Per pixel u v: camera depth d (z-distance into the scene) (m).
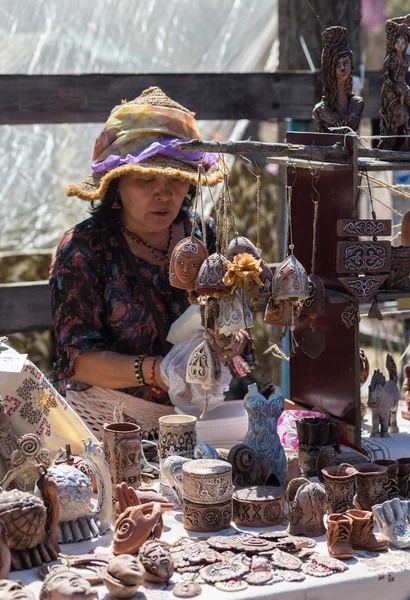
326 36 3.55
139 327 4.00
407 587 2.51
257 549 2.56
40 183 7.86
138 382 3.79
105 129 3.95
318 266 3.64
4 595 2.18
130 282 4.02
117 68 7.48
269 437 3.05
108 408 3.94
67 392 4.03
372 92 7.36
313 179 3.43
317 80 6.75
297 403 3.96
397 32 3.54
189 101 6.44
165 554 2.43
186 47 7.72
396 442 3.71
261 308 3.35
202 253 3.11
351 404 3.51
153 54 7.65
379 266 3.39
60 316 3.95
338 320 3.55
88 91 6.11
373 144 7.39
